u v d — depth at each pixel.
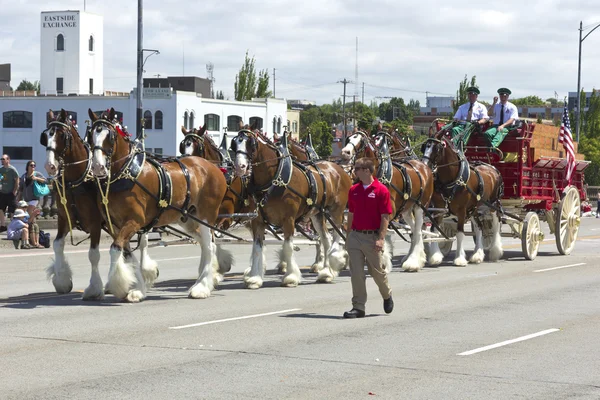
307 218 15.59
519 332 10.45
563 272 17.44
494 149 19.97
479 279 16.05
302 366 8.41
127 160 12.39
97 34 92.94
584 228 35.28
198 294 13.12
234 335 10.01
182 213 13.10
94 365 8.37
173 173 13.02
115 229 12.85
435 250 18.50
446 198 18.53
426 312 11.93
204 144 16.05
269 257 20.42
